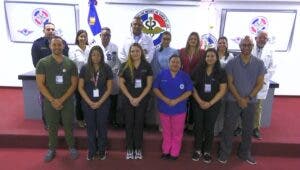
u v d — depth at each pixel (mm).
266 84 3215
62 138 3291
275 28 4691
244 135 3090
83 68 2924
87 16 4676
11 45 4906
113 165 3008
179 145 3133
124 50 3402
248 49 2811
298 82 4969
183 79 2963
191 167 3018
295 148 3273
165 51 3303
